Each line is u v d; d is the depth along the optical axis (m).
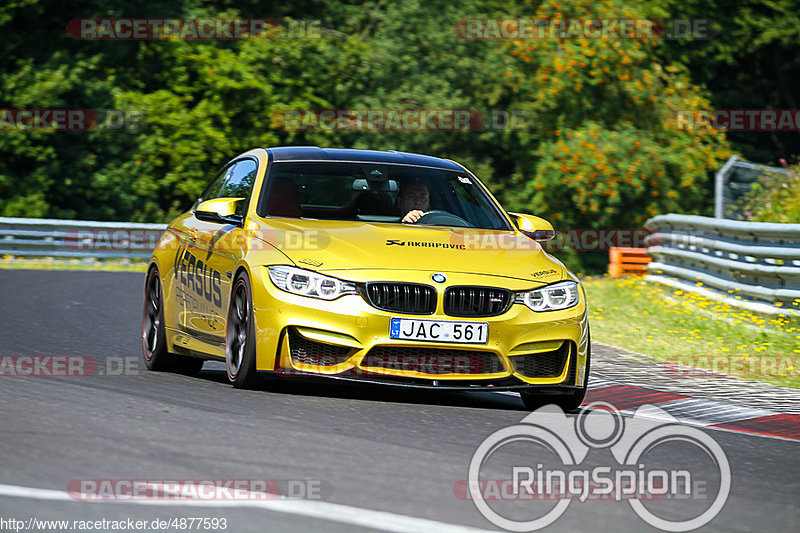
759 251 36.59
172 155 88.81
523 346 19.70
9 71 85.31
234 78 89.25
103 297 41.75
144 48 92.31
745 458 16.20
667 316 37.12
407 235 21.05
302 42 92.62
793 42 101.12
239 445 14.86
